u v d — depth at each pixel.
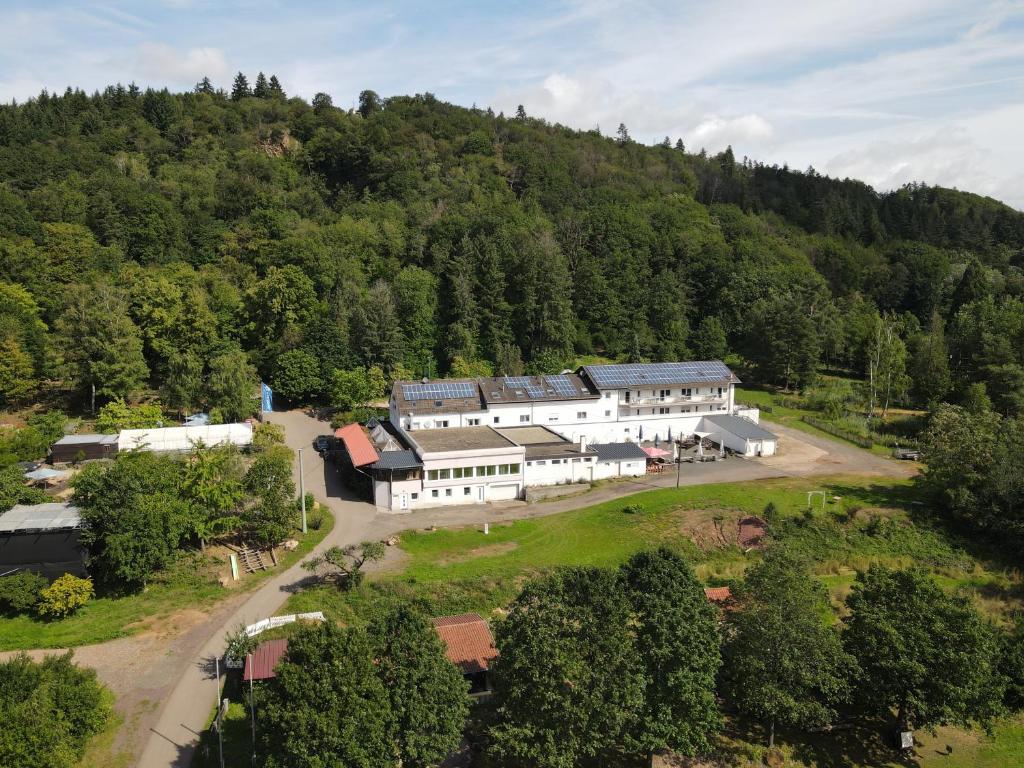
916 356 131.50
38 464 86.00
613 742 42.22
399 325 130.50
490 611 61.19
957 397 125.12
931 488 87.69
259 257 148.50
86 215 153.00
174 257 148.62
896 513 81.38
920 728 51.22
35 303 119.88
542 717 39.44
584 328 148.62
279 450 91.56
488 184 199.38
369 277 149.25
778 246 195.12
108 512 60.88
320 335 118.94
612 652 40.28
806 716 46.03
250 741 44.16
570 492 86.75
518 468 85.25
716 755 47.19
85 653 53.00
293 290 126.06
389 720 37.09
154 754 43.22
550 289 137.38
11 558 59.41
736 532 77.12
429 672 38.78
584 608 41.62
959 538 78.19
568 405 102.50
